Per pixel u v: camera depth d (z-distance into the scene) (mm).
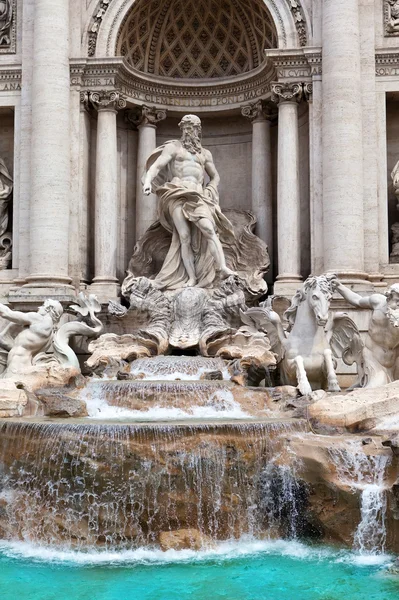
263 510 16234
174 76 28938
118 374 21531
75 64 26531
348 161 25203
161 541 15523
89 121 27359
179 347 23875
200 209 25641
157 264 27188
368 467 15836
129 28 27500
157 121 28625
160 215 26266
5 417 18219
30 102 26859
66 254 26047
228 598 12992
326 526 15836
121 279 28000
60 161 26000
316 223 25875
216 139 29625
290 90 26312
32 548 15844
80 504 15875
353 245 25094
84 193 26906
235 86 28578
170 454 15711
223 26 28391
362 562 14805
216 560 14914
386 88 26234
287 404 18703
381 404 17297
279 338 22000
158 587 13492
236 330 23828
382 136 26172
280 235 26234
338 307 24609
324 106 25656
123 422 16875
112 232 26656
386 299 20016
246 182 29297
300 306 21188
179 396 19203
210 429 16000
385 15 26516
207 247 25797
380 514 15359
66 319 25500
